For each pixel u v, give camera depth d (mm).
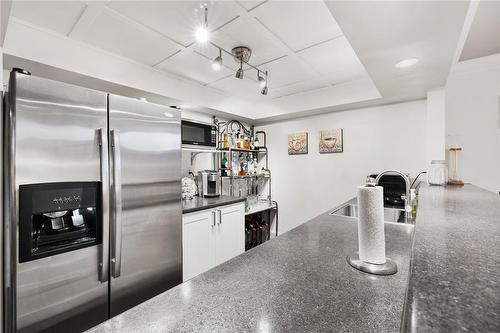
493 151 2330
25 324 1114
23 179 1108
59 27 1593
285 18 1530
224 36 1735
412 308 293
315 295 614
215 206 2367
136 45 1843
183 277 2016
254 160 3676
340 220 1462
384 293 619
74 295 1271
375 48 1421
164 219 1725
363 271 750
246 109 3449
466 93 2439
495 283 354
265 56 2066
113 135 1397
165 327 493
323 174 3293
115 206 1400
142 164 1578
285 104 3258
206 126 2715
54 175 1197
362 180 2963
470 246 537
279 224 3727
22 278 1107
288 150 3627
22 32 1525
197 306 572
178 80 2500
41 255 1160
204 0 1350
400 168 2699
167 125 1746
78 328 1282
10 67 1655
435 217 855
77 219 1322
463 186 2035
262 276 731
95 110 1346
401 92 2342
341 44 1873
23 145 1109
